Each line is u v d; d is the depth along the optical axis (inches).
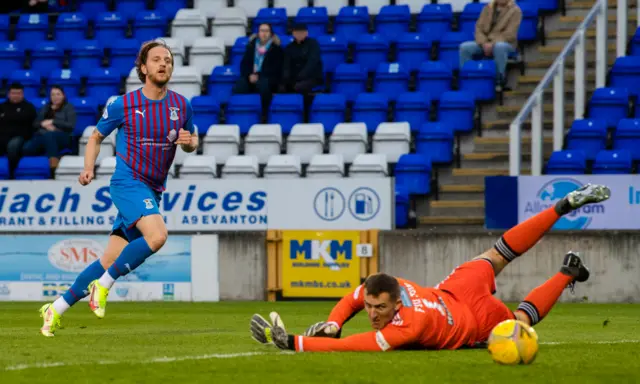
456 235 864.9
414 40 1179.9
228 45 1251.2
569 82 1115.9
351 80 1146.7
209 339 492.1
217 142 1067.3
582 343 466.0
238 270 888.3
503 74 1101.7
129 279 893.8
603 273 852.6
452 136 1056.2
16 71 1233.4
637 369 358.3
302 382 328.8
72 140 1117.7
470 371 349.4
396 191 970.7
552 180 871.7
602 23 1059.3
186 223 910.4
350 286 878.4
